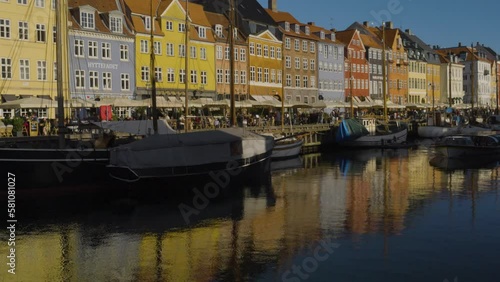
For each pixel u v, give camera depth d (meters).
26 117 36.50
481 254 16.83
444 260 16.28
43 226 20.78
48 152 24.95
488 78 137.38
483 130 63.78
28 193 24.64
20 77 43.59
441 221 21.25
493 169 37.88
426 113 84.88
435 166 40.44
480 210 23.27
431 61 117.62
